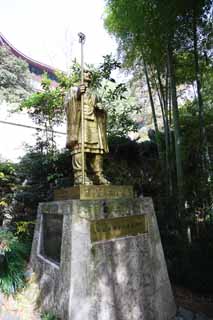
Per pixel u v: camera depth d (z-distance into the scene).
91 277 2.49
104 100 6.54
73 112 3.10
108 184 3.07
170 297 3.14
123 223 2.89
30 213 5.24
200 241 4.32
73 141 3.05
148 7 4.40
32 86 14.09
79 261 2.46
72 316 2.29
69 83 6.07
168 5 4.05
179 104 7.64
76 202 2.61
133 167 6.73
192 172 5.27
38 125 6.89
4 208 5.19
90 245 2.57
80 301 2.37
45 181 5.57
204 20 4.48
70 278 2.38
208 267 3.80
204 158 4.55
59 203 2.87
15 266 3.26
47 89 6.15
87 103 3.12
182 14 4.31
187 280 3.84
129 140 6.83
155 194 6.21
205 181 4.55
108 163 6.43
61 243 2.70
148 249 3.07
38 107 6.00
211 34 4.64
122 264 2.76
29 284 3.10
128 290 2.72
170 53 4.51
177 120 4.50
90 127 3.10
